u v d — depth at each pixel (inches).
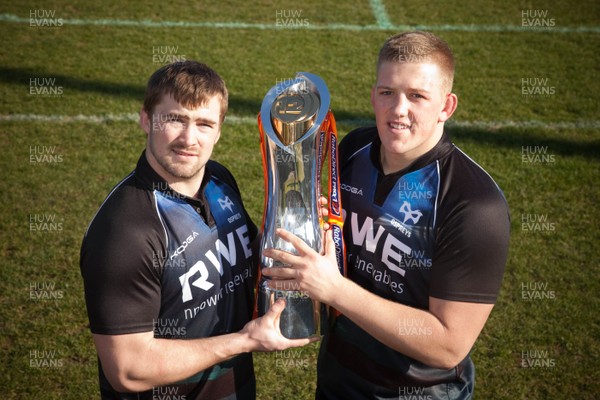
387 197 70.0
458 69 244.2
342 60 251.0
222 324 67.6
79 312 124.6
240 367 71.1
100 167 173.9
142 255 60.1
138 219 60.9
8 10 281.3
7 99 206.5
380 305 62.7
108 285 59.1
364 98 220.7
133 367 60.2
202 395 68.5
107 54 245.0
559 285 135.6
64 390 107.5
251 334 62.8
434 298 65.0
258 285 68.0
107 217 60.8
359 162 74.5
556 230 153.3
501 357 117.3
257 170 174.9
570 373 113.6
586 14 303.7
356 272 73.2
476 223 63.2
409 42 63.3
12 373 109.8
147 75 229.8
